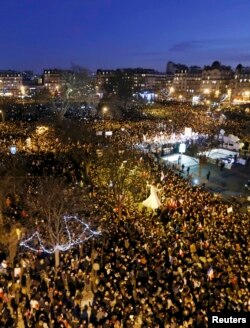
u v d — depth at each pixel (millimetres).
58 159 40406
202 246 22109
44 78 183625
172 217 27156
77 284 18141
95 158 38969
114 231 24375
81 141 50000
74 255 21203
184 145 46406
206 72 166875
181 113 88312
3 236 23219
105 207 28547
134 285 17984
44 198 23453
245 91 151125
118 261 19750
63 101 82062
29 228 23391
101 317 15688
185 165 49188
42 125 61719
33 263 19828
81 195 27547
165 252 21297
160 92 171375
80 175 36125
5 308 15969
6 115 78188
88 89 94000
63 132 55500
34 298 16609
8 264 19938
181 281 17875
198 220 26062
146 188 32562
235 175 45594
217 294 16984
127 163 34875
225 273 18859
